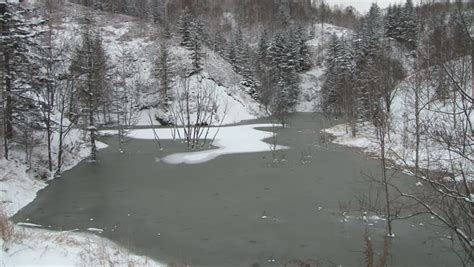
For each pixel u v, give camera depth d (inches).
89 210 636.7
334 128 1646.2
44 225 565.3
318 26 4468.5
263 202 655.8
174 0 4379.9
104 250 420.5
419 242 470.3
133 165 1011.3
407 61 1690.5
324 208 612.1
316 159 1017.5
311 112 2746.1
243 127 1859.0
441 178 273.7
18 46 814.5
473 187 264.5
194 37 2454.5
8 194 667.4
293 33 3289.9
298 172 871.7
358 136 1325.0
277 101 2332.7
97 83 1273.4
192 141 1401.3
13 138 873.5
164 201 680.4
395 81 1264.8
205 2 4854.8
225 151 1165.7
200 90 2138.3
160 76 2218.3
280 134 1579.7
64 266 346.9
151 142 1438.2
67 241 437.1
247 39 4077.3
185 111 2079.2
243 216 588.4
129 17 3412.9
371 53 2070.6
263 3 4815.5
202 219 580.4
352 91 1583.4
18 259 346.3
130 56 2454.5
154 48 2578.7
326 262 422.9
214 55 2815.0
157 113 2162.9
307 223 549.0
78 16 2942.9
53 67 1028.5
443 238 477.4
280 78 2677.2
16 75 819.4
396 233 499.5
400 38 2642.7
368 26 2866.6
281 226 541.6
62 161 973.2
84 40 1550.2
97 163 1044.5
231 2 5002.5
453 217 258.1
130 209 638.5
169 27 3029.0
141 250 467.2
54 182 836.6
